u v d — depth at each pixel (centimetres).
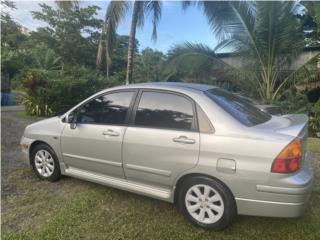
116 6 1188
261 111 407
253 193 306
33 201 404
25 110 1358
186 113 350
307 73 1063
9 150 660
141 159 370
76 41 3853
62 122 457
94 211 376
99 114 421
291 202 296
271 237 319
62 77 1342
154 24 1257
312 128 955
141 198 413
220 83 1282
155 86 386
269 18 1034
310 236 320
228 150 314
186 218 351
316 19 962
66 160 452
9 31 3391
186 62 1177
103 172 415
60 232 329
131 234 326
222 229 330
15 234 325
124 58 3781
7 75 1916
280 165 295
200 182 333
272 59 1110
